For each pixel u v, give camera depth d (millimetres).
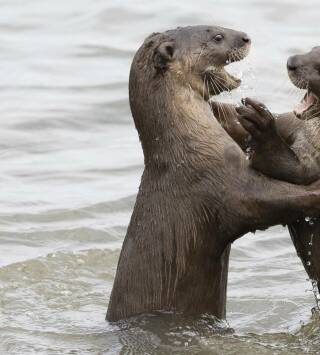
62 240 16578
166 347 12438
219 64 13453
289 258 15992
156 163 13070
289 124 13164
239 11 26422
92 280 15141
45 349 12555
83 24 26531
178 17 25953
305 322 13523
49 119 21344
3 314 13727
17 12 27750
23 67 24219
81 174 19000
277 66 22562
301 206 12336
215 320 13109
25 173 19094
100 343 12680
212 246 12945
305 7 26656
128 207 17734
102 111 21797
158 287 12961
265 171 12547
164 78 13164
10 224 17031
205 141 12898
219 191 12719
